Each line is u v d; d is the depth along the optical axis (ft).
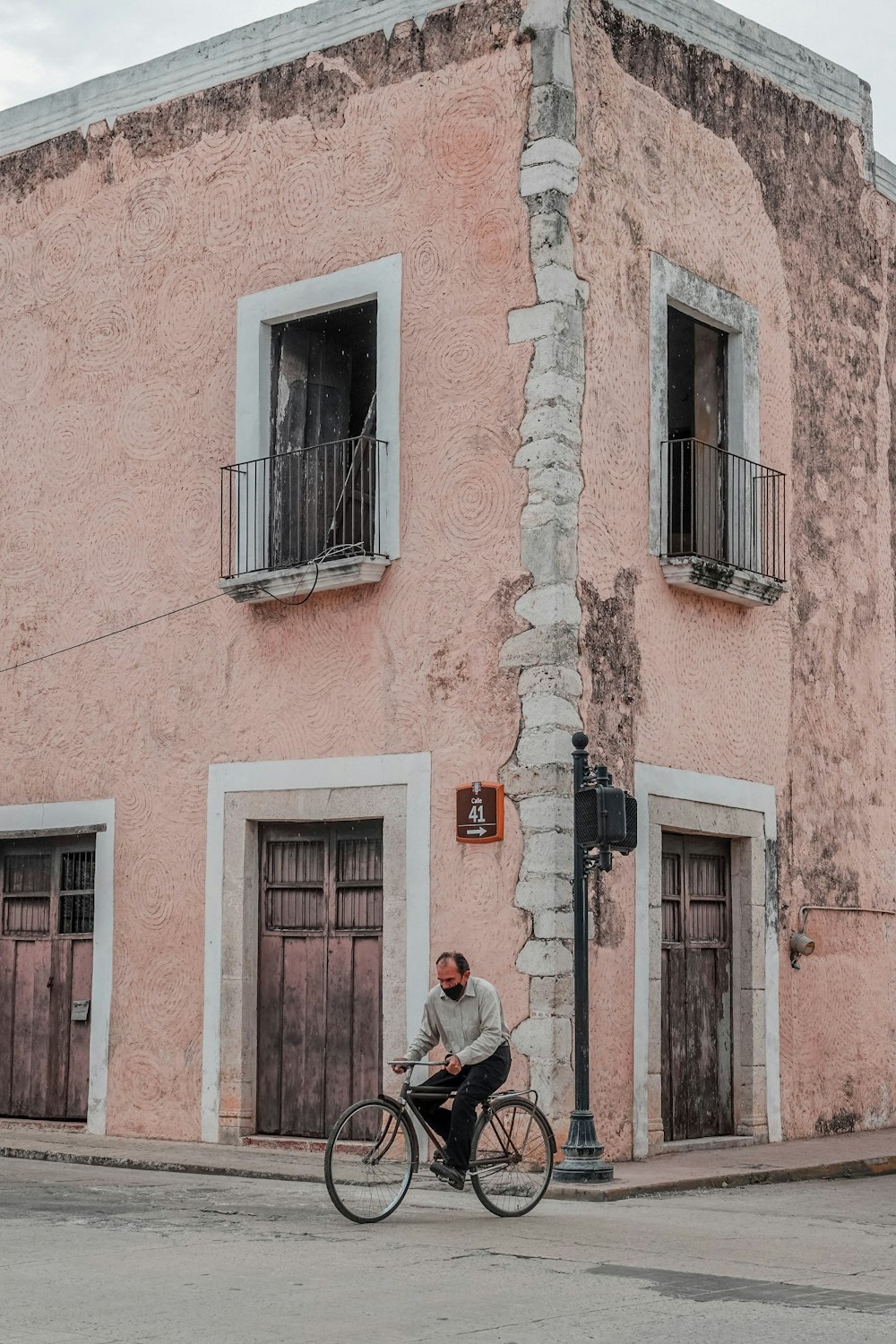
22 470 52.16
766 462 49.08
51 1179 39.22
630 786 42.80
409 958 42.39
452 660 42.63
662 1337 22.02
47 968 50.39
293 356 47.88
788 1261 28.68
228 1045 45.52
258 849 46.39
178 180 49.39
